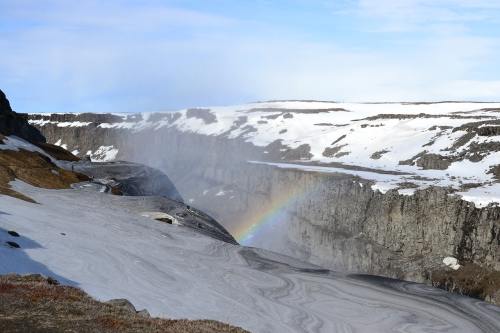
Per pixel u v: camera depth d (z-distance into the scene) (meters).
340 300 55.97
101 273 47.88
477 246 94.12
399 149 188.88
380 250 115.00
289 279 62.09
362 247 120.44
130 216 79.62
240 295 52.72
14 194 73.31
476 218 95.56
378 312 53.09
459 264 95.88
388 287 62.91
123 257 55.66
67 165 114.50
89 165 125.38
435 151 163.88
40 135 133.25
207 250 70.38
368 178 135.62
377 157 192.00
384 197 118.88
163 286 49.62
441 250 101.25
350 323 49.03
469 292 88.06
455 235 98.62
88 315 27.92
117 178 118.44
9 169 87.12
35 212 65.81
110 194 96.06
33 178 90.44
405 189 117.25
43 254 47.88
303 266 70.50
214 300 49.19
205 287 53.12
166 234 74.31
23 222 58.06
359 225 125.94
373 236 119.50
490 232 92.12
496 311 56.62
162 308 42.12
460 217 98.44
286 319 47.56
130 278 49.19
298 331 44.84
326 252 134.88
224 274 59.97
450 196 102.94
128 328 26.77
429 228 105.12
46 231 56.94
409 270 103.38
